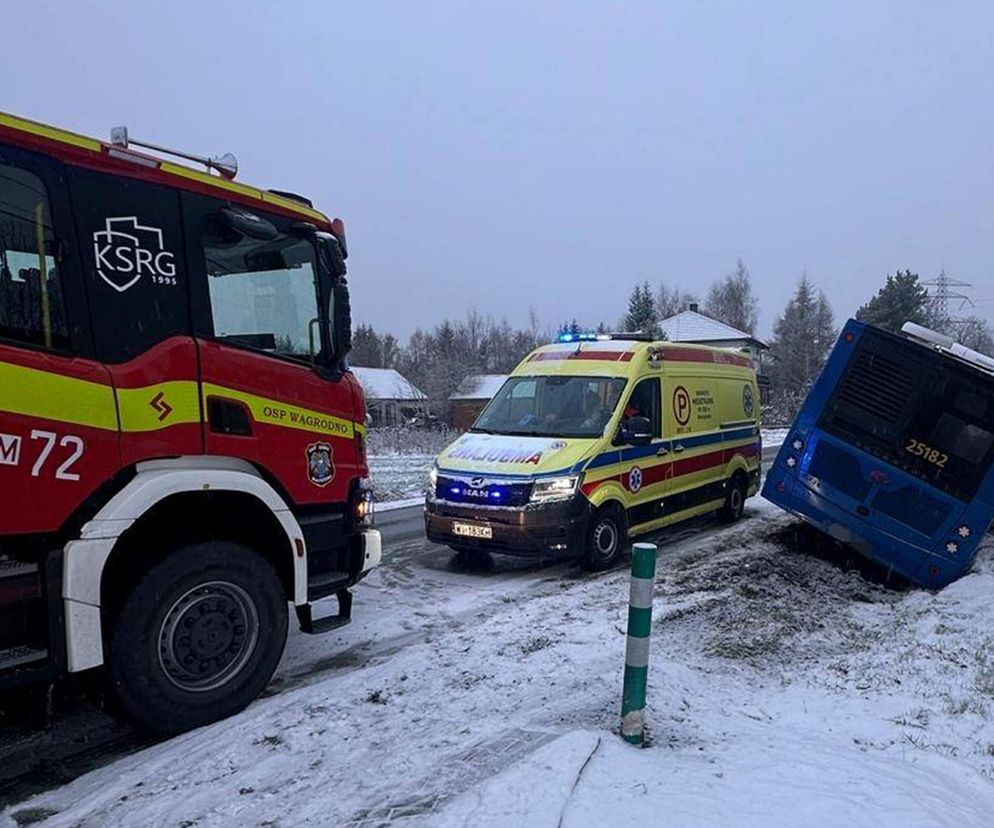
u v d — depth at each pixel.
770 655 5.74
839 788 3.41
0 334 3.77
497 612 6.90
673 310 92.12
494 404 9.60
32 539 3.93
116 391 4.14
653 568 3.87
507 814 3.09
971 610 7.14
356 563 5.55
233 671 4.65
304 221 5.21
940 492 8.17
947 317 52.56
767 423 50.81
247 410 4.75
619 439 8.60
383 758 3.82
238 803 3.48
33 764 4.09
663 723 4.19
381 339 91.12
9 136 3.80
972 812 3.42
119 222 4.20
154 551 4.44
